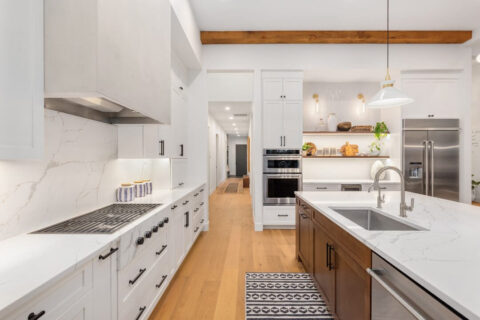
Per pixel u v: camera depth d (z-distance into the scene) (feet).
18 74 2.98
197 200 10.78
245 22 11.55
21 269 2.84
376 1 10.02
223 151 38.47
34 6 3.30
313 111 15.34
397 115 13.39
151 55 5.76
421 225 4.52
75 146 5.49
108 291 3.85
